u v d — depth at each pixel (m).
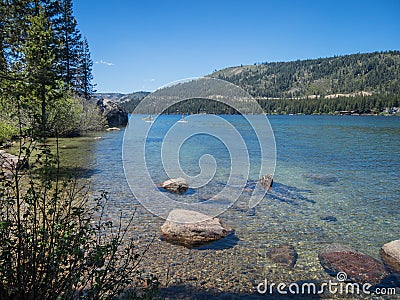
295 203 9.29
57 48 7.04
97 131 36.41
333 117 85.94
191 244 6.08
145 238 6.25
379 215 8.27
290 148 22.91
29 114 2.94
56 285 2.63
